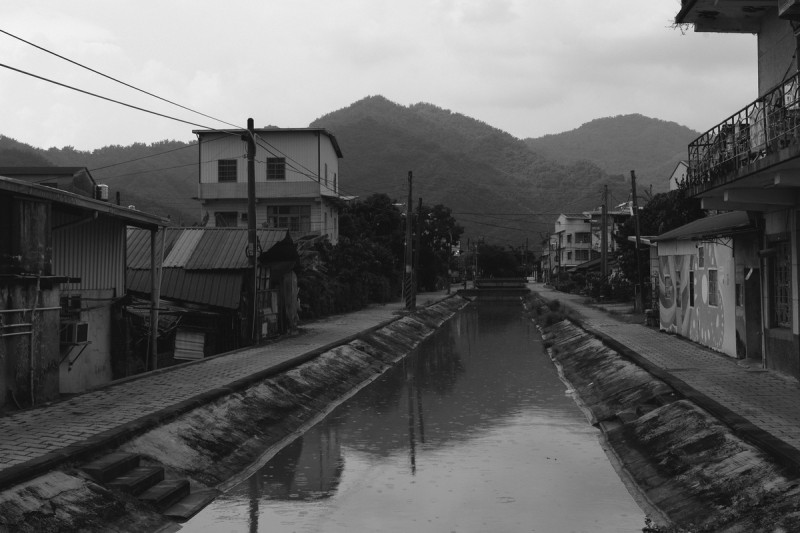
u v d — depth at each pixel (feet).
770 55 51.01
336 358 71.31
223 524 29.68
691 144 52.95
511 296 275.80
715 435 33.30
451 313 178.50
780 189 43.80
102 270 52.95
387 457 40.86
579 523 29.53
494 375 73.82
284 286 88.69
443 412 54.08
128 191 263.08
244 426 43.14
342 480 36.24
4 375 36.83
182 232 79.30
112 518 26.50
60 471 27.37
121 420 35.40
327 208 154.92
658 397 44.88
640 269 119.75
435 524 29.81
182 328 68.28
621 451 39.93
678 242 78.43
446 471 37.88
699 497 28.73
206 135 147.02
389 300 183.11
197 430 38.50
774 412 35.50
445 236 251.80
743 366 53.21
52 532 23.63
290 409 50.67
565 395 61.31
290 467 38.73
